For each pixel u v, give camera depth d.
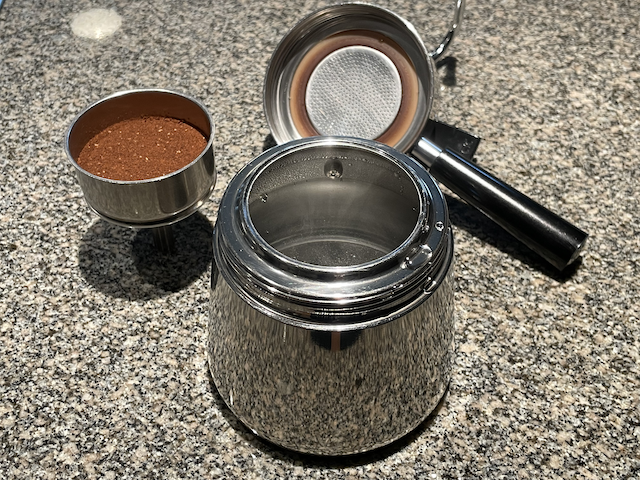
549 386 0.65
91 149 0.70
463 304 0.71
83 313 0.70
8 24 1.04
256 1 1.09
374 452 0.61
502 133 0.88
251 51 1.00
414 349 0.54
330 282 0.49
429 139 0.77
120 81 0.95
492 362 0.67
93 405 0.63
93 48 1.00
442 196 0.56
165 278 0.73
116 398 0.64
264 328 0.52
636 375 0.66
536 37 1.02
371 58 0.79
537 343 0.68
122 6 1.08
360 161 0.58
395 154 0.58
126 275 0.74
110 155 0.69
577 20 1.05
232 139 0.87
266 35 1.03
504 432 0.62
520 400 0.64
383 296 0.49
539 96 0.93
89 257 0.75
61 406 0.63
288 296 0.49
